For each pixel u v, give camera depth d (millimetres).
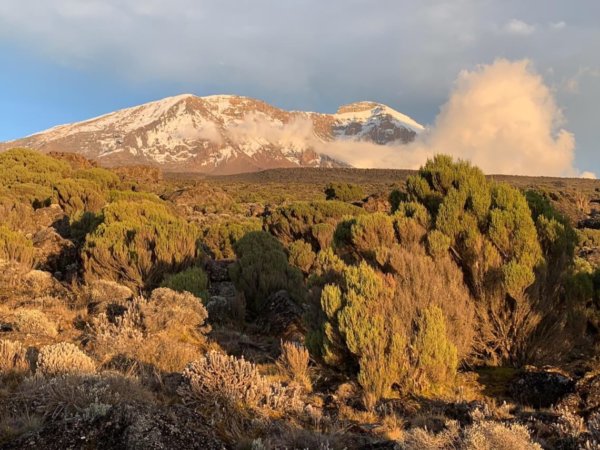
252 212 41438
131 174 59875
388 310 6656
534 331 7496
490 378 6891
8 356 5477
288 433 4344
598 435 4012
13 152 38312
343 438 4594
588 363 6891
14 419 3926
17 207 21000
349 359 6746
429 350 6215
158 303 8906
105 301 9680
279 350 8500
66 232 19984
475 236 8250
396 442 4145
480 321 7812
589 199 52688
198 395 4828
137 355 6641
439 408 5613
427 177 10383
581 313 7535
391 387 6383
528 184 80562
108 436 3674
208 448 3760
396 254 7672
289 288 11938
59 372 4930
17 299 9945
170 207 31891
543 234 8266
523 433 3896
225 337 9008
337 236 10578
